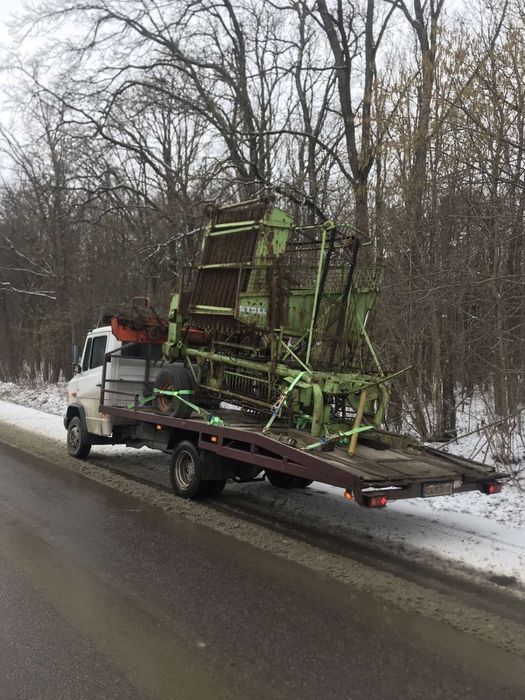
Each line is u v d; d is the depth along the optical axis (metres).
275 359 6.50
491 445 8.72
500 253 8.52
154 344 9.41
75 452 9.84
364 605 4.20
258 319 6.61
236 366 7.14
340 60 15.23
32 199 25.69
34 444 11.25
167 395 7.85
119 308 19.14
